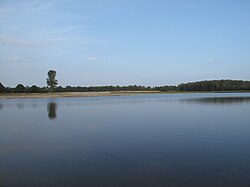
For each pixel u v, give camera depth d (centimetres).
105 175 1314
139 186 1179
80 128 2784
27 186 1191
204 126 2853
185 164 1484
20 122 3294
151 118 3612
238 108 5100
